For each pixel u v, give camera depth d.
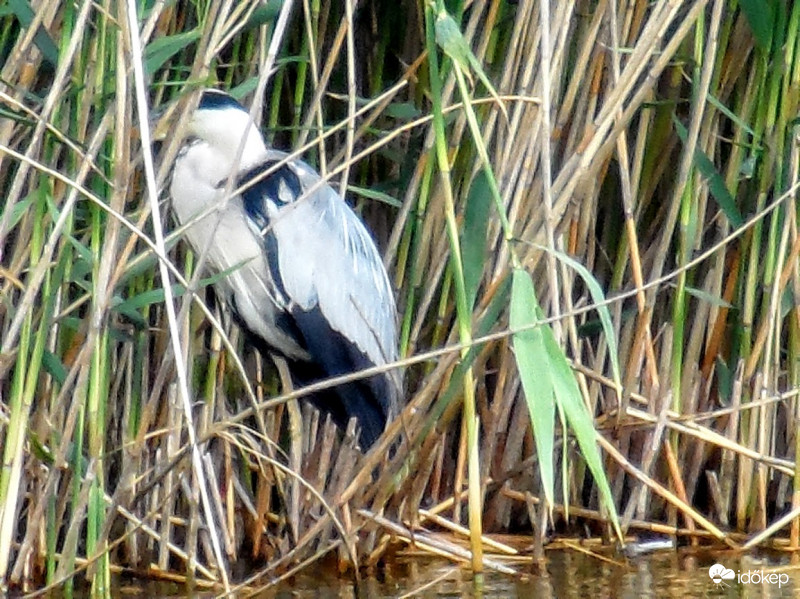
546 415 5.30
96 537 6.23
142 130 5.22
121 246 6.49
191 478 7.03
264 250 6.84
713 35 6.87
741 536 7.61
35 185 6.70
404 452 6.39
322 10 7.52
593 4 7.25
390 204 7.69
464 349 6.05
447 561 7.18
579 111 7.16
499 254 7.05
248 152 6.93
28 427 6.27
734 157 7.57
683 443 7.82
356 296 7.08
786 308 7.68
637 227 7.89
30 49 6.23
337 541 6.41
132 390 7.10
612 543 7.59
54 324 6.70
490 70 7.33
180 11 7.17
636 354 7.08
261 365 8.05
